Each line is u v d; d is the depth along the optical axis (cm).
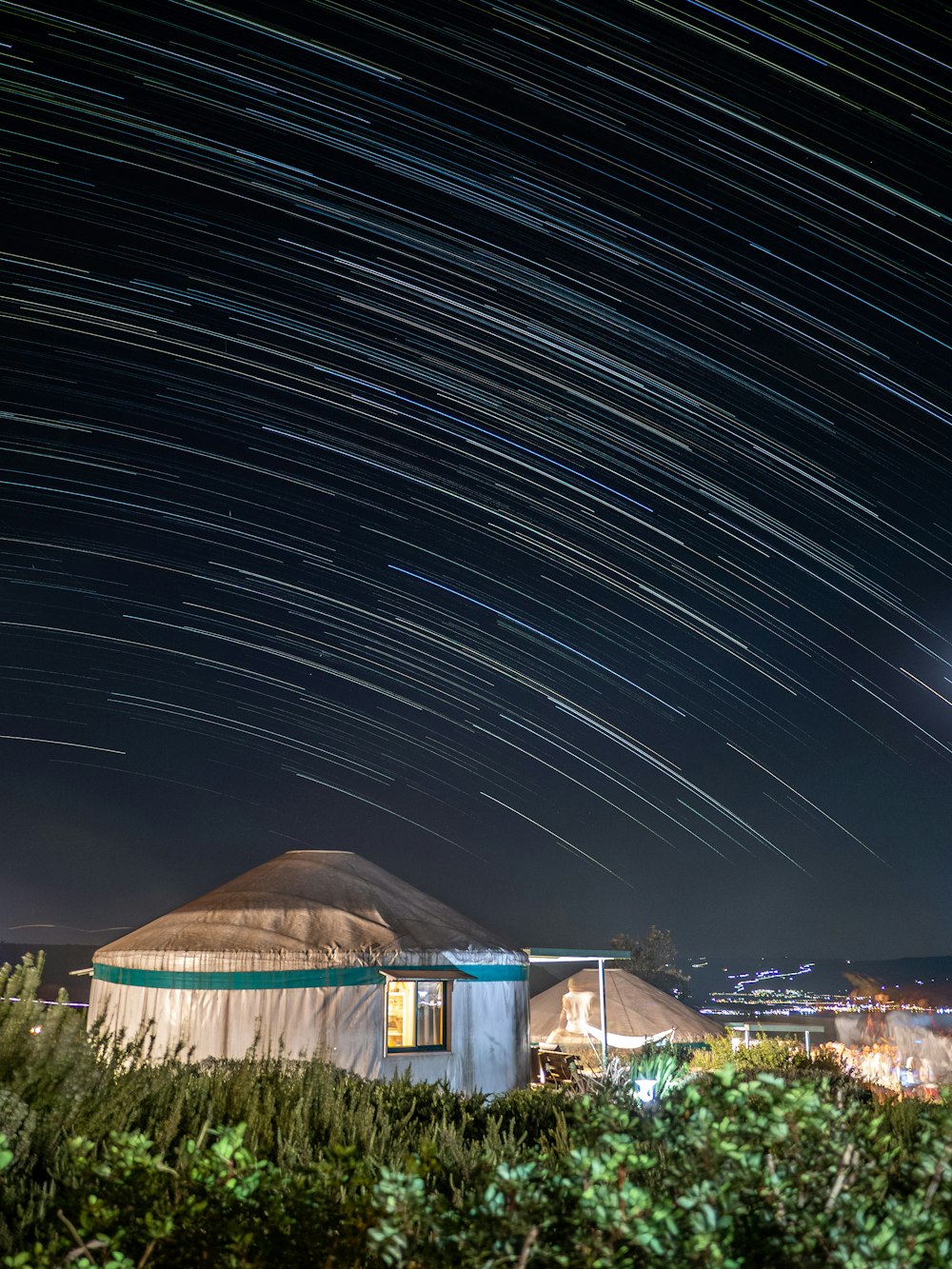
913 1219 224
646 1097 655
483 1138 535
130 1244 254
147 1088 463
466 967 1227
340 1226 262
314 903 1262
